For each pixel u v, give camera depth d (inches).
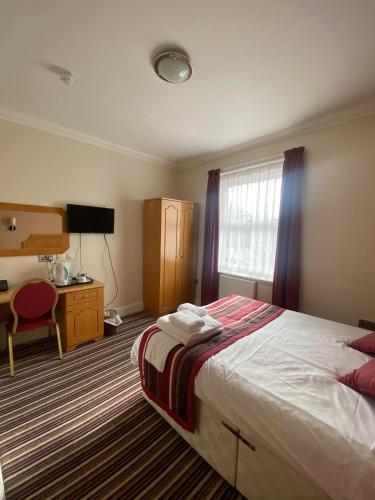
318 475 32.2
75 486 47.7
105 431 60.8
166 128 105.1
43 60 63.3
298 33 53.2
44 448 55.4
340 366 50.6
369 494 28.2
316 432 33.9
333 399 39.8
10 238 96.9
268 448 39.5
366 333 67.2
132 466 52.0
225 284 131.6
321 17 49.0
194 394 50.9
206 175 144.6
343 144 89.0
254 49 58.2
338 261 92.0
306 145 99.1
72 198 113.6
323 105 83.4
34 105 87.2
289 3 46.2
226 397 44.7
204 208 147.0
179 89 75.9
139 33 54.0
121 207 133.4
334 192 91.8
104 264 129.3
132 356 71.1
